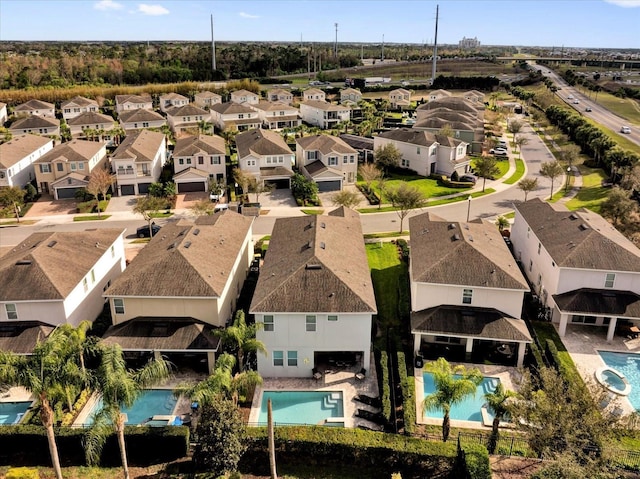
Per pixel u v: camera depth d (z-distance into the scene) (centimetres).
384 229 6644
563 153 10044
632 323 4366
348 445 2898
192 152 8269
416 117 13475
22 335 3769
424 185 8575
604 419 2614
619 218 6400
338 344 3741
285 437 2938
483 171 8388
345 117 13512
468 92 16600
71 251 4412
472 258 4116
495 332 3809
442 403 2856
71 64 19962
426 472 2875
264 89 19262
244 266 5056
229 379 2895
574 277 4244
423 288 4025
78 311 4125
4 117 13588
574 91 18825
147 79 19862
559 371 3481
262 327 3562
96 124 11925
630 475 2739
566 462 2345
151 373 2762
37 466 2952
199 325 3828
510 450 3014
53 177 8106
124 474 2847
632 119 13562
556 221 4975
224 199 7781
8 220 7056
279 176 8188
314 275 3825
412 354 4000
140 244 6188
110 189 8288
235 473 2842
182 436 2966
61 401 2919
